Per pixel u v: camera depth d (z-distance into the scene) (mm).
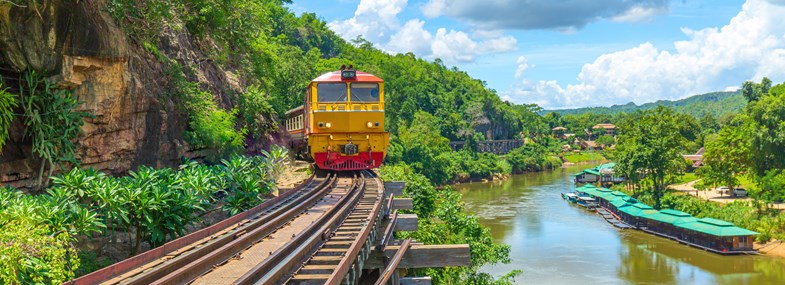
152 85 22234
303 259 11703
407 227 20609
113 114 18406
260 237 13617
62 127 16422
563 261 45969
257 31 38594
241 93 34188
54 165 16203
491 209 74000
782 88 98312
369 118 27328
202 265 10383
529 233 57500
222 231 13734
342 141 27297
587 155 197000
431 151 112312
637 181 85000
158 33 24891
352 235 14359
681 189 87250
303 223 15734
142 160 20531
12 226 10922
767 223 54531
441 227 30875
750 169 76562
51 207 12898
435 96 172875
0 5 14266
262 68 43219
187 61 28188
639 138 81312
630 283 40062
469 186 109188
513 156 147250
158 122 21578
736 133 77500
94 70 17391
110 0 18797
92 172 15375
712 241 50781
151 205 14844
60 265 11070
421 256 14805
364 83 27484
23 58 15203
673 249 50969
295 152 38719
